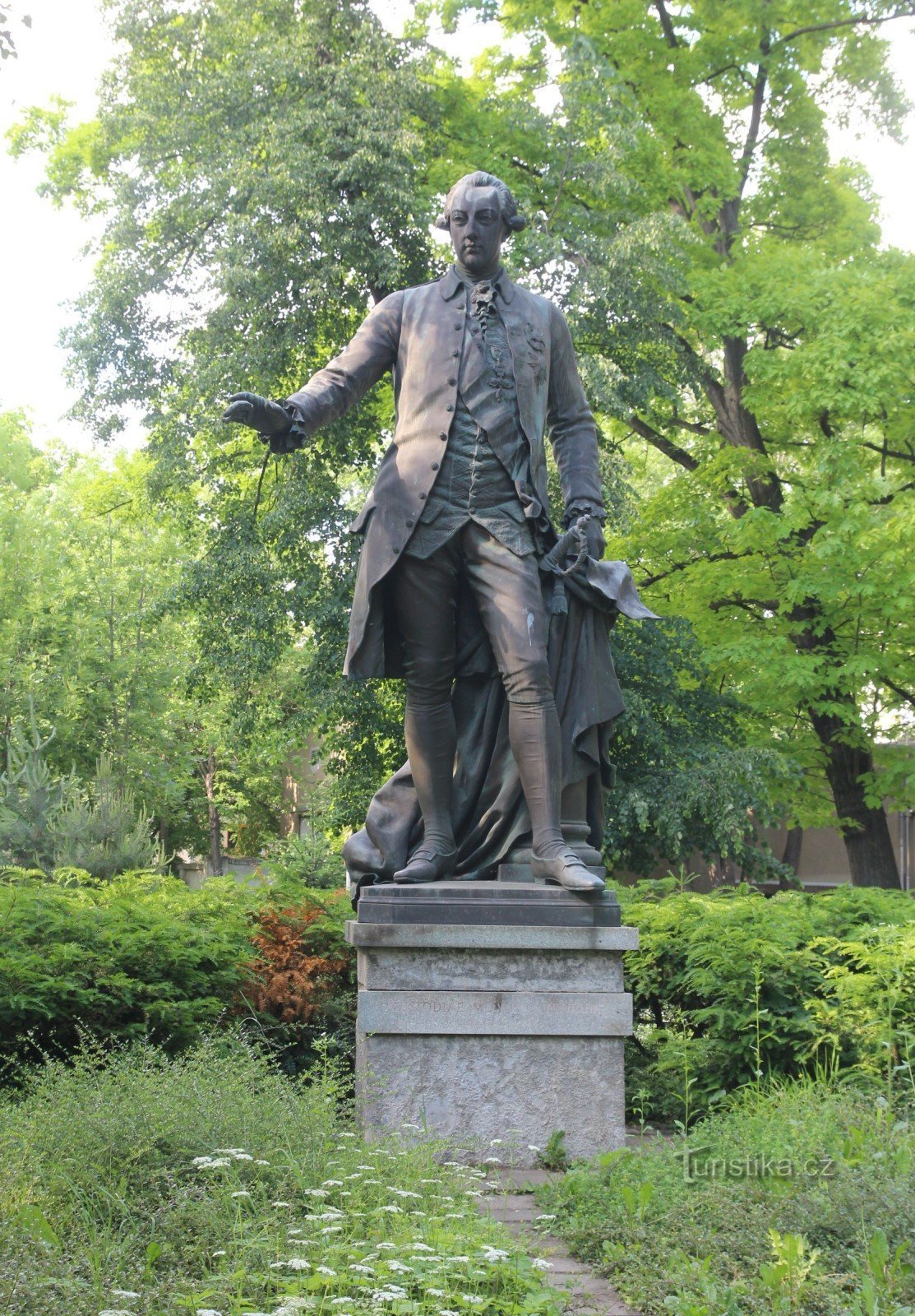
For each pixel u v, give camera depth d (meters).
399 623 6.09
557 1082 5.55
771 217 21.66
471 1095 5.51
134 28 17.94
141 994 7.16
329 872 15.40
